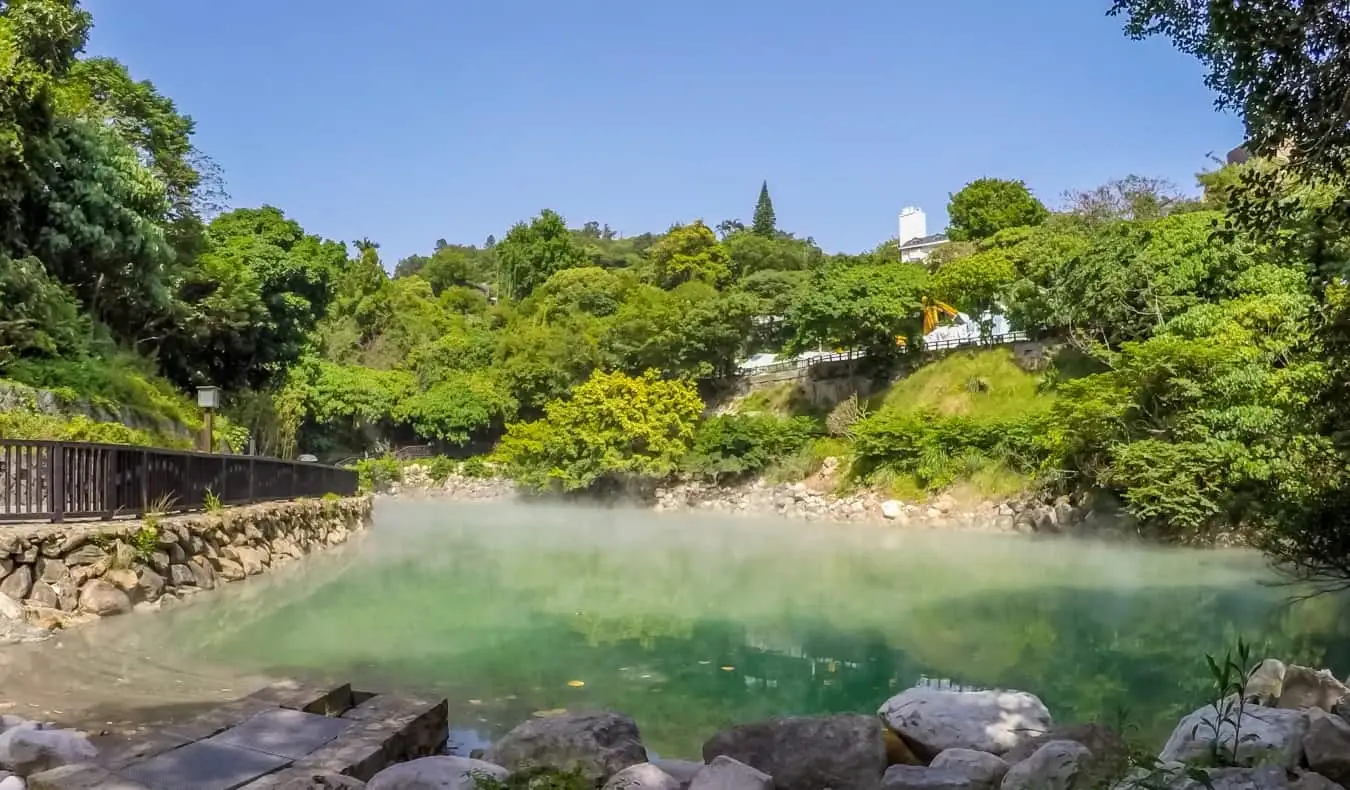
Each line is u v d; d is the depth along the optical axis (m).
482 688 6.40
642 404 33.12
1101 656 7.77
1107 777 3.33
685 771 3.93
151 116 24.75
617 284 55.94
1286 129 4.75
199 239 25.09
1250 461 15.37
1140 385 19.31
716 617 9.66
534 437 35.03
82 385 14.73
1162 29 5.08
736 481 32.16
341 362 49.19
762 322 41.97
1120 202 35.59
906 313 33.38
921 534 21.44
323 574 12.34
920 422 27.48
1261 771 3.25
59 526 8.08
